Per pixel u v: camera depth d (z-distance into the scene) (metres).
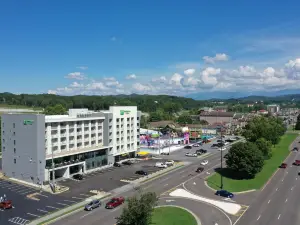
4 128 108.69
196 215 70.69
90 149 119.38
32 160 100.38
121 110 136.25
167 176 109.06
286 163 132.75
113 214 70.94
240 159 103.38
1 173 111.94
